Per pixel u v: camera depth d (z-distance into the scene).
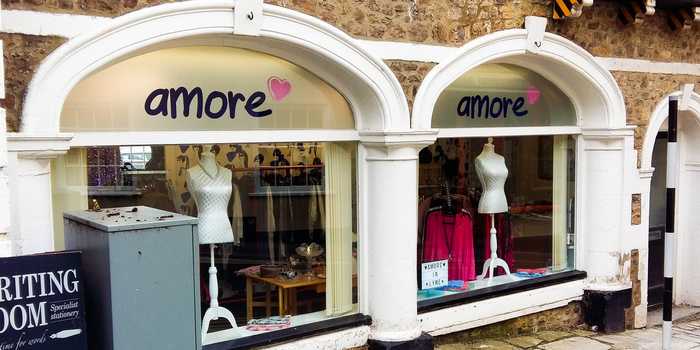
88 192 4.21
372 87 4.94
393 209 5.20
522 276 6.69
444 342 5.93
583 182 6.89
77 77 3.75
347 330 5.21
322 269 5.38
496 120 6.28
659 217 7.94
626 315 7.05
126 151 4.38
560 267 7.00
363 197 5.33
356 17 4.89
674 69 7.23
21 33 3.58
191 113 4.53
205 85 4.56
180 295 2.99
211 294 4.94
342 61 4.77
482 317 6.04
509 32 5.72
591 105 6.69
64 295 2.75
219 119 4.66
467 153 6.32
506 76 6.27
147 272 2.88
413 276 5.35
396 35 5.11
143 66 4.29
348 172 5.41
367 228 5.34
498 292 6.18
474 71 6.01
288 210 5.21
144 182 4.49
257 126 4.84
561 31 6.18
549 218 6.94
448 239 6.21
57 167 4.07
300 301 5.32
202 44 4.47
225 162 4.90
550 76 6.48
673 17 7.03
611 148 6.71
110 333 2.81
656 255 7.92
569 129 6.74
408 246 5.27
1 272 2.61
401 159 5.16
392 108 5.05
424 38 5.27
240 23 4.25
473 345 6.01
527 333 6.52
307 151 5.23
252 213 5.07
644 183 7.10
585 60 6.32
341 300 5.43
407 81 5.19
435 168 6.10
